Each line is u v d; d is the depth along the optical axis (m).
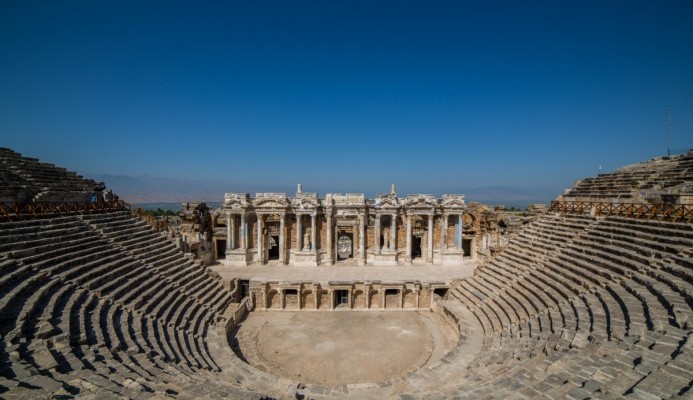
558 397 12.78
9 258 21.78
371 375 25.94
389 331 33.81
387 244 53.50
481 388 15.27
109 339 19.16
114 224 34.34
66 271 23.56
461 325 29.69
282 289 39.91
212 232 56.50
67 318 18.84
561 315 22.86
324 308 40.16
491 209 59.38
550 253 32.28
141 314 24.23
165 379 16.36
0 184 27.78
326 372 26.31
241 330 33.62
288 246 52.00
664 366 12.57
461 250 51.84
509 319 27.20
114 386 13.34
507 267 34.94
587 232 32.09
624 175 39.25
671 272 20.72
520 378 15.52
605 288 22.84
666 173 34.94
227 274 45.00
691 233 23.41
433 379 21.45
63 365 14.69
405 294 40.75
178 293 30.64
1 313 16.84
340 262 52.25
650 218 28.39
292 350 29.80
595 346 16.69
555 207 41.66
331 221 50.72
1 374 12.62
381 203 50.84
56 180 34.66
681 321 15.95
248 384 20.61
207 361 23.05
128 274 27.97
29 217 27.14
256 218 52.66
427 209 51.00
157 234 37.81
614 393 11.70
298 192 52.19
